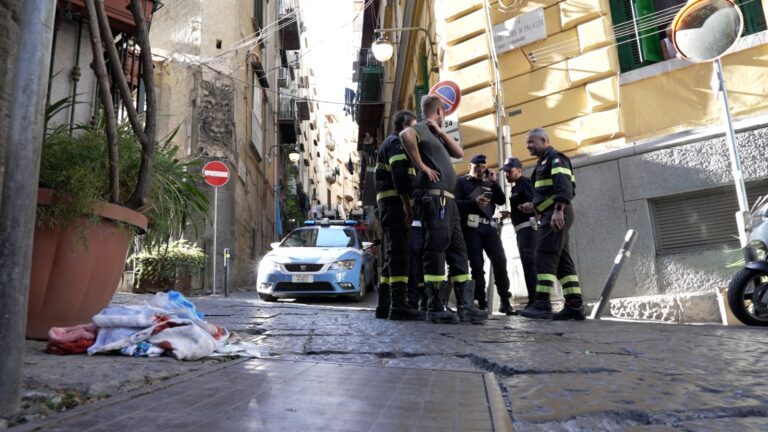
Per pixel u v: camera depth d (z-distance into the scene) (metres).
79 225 2.67
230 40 15.47
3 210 1.24
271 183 24.94
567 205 5.26
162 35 14.57
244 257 16.47
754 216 4.88
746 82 6.96
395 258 4.86
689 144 7.09
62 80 4.56
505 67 9.01
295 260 8.53
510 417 1.41
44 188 2.59
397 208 4.97
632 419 1.40
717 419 1.38
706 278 6.77
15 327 1.25
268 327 3.98
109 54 2.76
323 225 10.80
